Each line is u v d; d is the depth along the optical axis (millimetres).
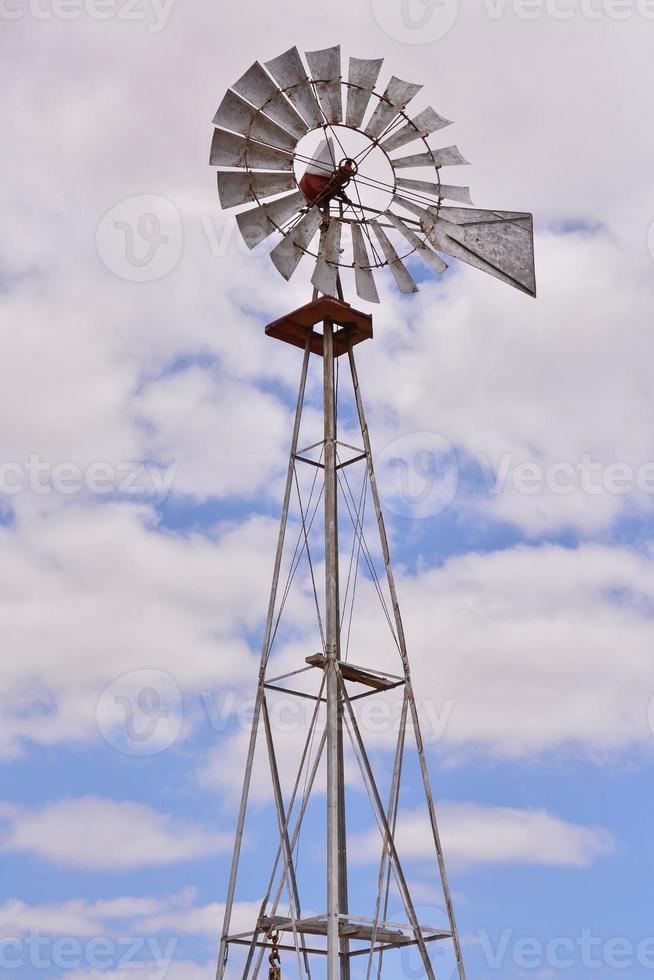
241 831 30062
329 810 28469
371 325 33281
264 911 29500
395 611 31672
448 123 32906
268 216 32219
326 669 29859
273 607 31594
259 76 31812
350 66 32031
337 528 31578
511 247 33844
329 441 32125
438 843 30062
